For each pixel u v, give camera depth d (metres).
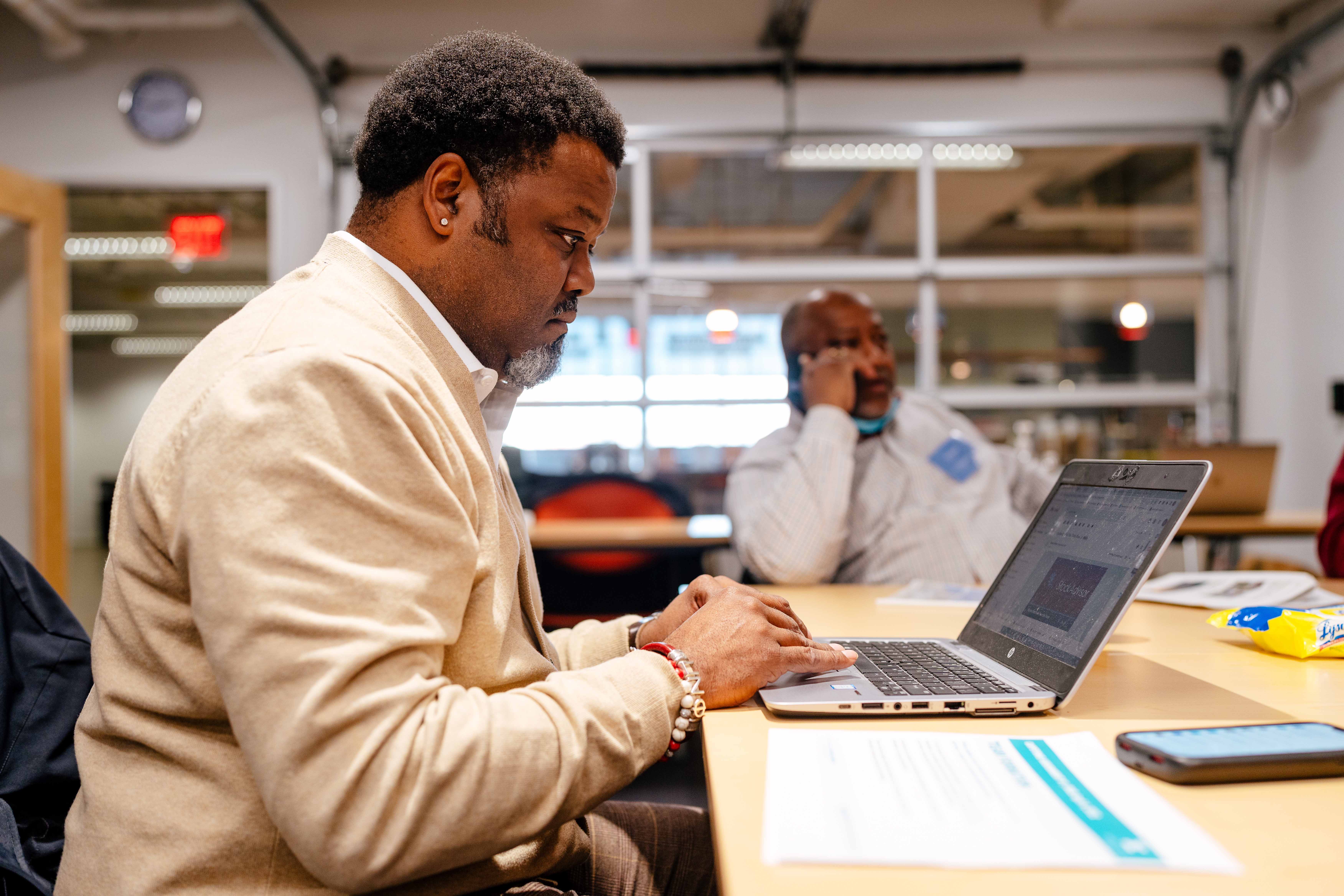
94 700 0.66
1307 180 4.70
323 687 0.51
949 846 0.45
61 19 4.25
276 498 0.54
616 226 4.89
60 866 0.66
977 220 5.25
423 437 0.61
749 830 0.49
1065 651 0.74
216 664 0.53
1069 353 5.27
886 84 4.84
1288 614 0.93
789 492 1.62
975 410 5.07
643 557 2.93
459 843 0.54
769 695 0.72
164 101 4.72
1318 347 4.64
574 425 4.96
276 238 4.72
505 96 0.72
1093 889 0.42
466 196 0.73
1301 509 4.74
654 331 5.00
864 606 1.33
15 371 4.07
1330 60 4.50
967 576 1.73
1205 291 4.93
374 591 0.54
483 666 0.68
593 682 0.65
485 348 0.78
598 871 0.87
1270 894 0.41
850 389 1.76
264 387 0.56
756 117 4.83
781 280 4.92
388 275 0.72
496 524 0.70
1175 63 4.86
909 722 0.69
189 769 0.60
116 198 5.51
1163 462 0.76
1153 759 0.55
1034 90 4.87
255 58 4.75
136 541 0.62
